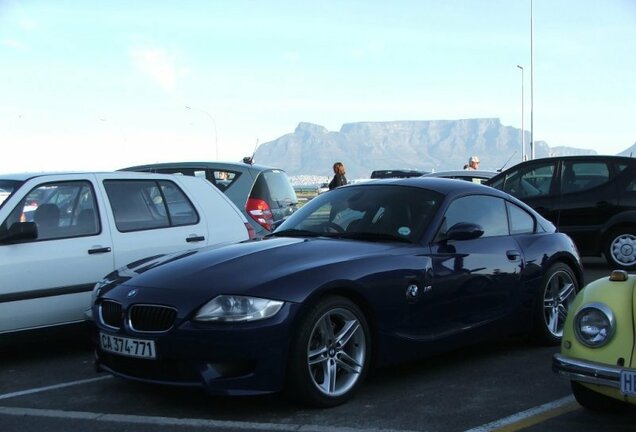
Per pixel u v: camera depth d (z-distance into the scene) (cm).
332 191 607
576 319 392
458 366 546
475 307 531
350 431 400
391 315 470
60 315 581
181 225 678
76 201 617
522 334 600
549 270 601
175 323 414
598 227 991
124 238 628
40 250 575
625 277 402
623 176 991
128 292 447
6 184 606
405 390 481
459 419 420
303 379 420
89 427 416
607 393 378
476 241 549
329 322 439
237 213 739
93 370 555
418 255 494
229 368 413
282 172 1062
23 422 429
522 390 481
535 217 628
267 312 410
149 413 439
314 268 439
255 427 408
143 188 668
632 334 371
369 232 523
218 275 436
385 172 2308
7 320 551
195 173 1013
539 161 1054
